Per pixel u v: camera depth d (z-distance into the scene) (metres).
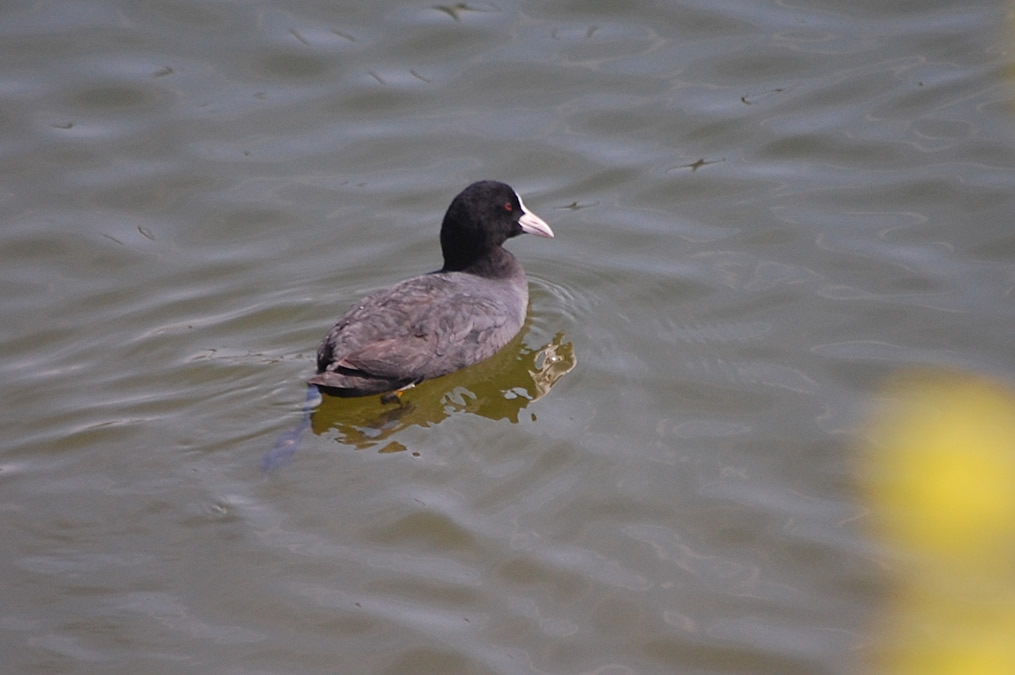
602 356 14.32
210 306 15.36
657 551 11.36
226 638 10.45
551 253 16.34
